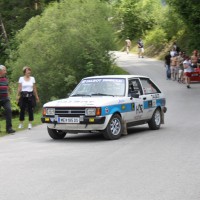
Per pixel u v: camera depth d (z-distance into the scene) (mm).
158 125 17875
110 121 15172
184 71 35250
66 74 33188
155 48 65188
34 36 34000
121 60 60125
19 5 54375
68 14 34125
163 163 11117
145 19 79188
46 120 15555
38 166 11156
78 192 8688
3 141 15828
